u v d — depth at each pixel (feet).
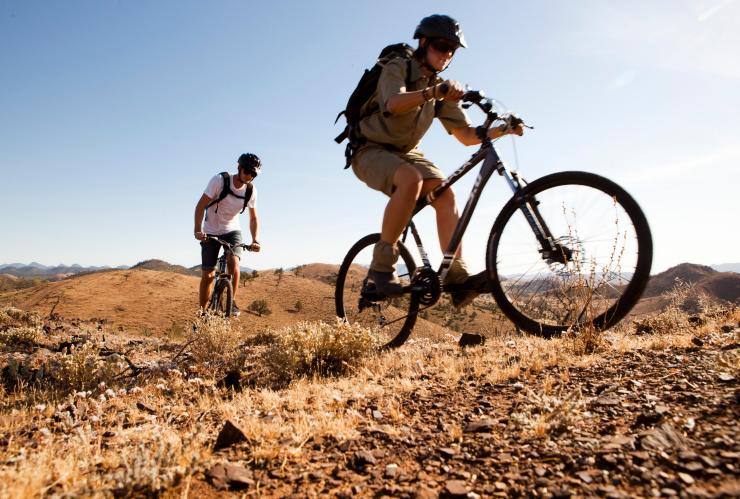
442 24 10.99
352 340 14.40
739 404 6.88
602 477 5.62
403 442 7.71
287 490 6.45
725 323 14.60
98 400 12.58
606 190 9.80
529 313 11.46
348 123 12.69
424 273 12.06
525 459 6.50
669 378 8.79
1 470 7.30
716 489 4.96
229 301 22.40
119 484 6.36
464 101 11.46
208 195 22.49
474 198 11.48
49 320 34.12
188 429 9.82
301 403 10.59
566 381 9.88
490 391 10.13
